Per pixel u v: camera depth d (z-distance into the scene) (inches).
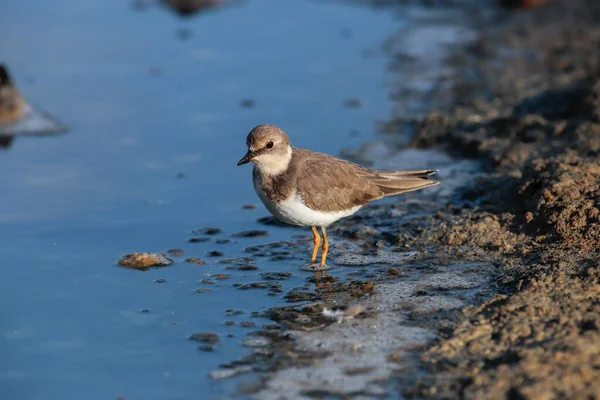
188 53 813.9
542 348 339.3
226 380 349.1
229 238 498.0
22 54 802.2
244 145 626.5
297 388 339.0
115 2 962.1
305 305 412.2
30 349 378.0
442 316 388.5
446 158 595.5
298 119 668.7
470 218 489.7
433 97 700.0
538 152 562.9
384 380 339.9
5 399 343.0
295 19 906.1
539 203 464.4
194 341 382.0
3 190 556.1
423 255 460.4
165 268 458.0
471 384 325.7
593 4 891.4
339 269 453.4
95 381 354.0
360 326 386.6
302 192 439.2
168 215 527.2
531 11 888.9
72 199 545.6
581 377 315.6
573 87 644.1
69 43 832.3
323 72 765.9
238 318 402.6
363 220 515.5
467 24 868.6
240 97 713.6
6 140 638.5
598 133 556.1
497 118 622.2
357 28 874.1
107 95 719.1
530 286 395.9
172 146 627.2
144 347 378.6
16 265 458.6
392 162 590.6
